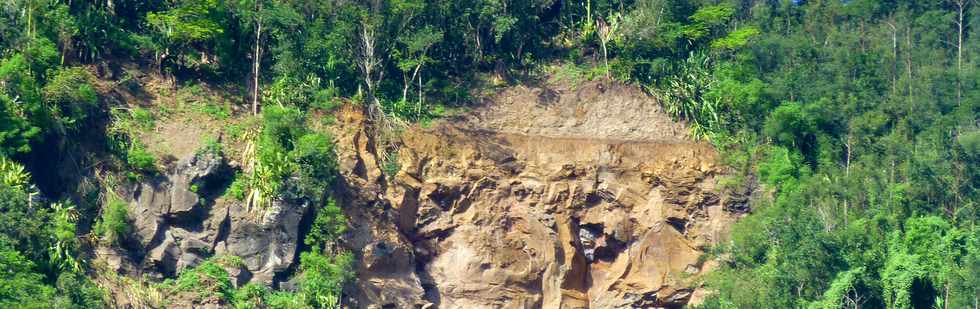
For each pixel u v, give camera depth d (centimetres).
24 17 8812
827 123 9862
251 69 9425
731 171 9500
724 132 9694
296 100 9194
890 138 9838
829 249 8606
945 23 11344
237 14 9394
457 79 9856
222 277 8300
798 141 9738
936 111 10156
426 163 9231
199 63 9381
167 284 8250
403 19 9538
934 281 8444
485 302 9006
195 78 9281
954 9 11725
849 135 9825
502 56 10000
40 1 8862
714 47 10181
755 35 10444
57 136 8494
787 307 8456
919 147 9775
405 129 9294
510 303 9031
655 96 9775
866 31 11206
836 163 9725
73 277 7788
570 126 9650
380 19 9406
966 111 10119
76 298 7712
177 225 8469
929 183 9331
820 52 10556
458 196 9212
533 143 9450
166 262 8344
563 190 9312
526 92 9794
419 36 9438
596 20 10238
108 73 9012
